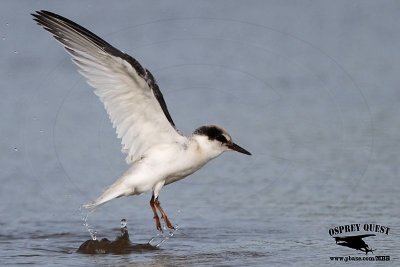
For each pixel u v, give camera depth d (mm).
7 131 19141
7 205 15094
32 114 20203
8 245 12695
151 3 26766
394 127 19359
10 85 21938
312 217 13969
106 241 12648
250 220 14039
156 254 12055
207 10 26516
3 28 24719
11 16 25297
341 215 13938
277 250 12148
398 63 24000
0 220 14242
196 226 13781
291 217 14039
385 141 18375
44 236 13289
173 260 11656
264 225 13672
